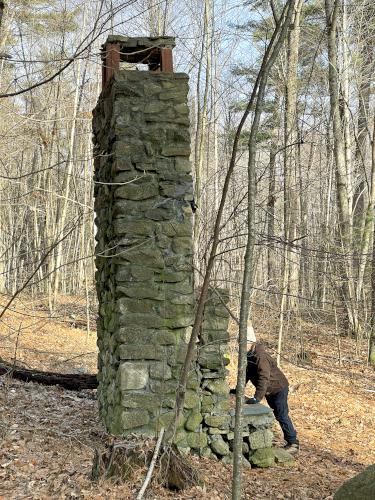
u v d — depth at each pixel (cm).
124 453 592
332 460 838
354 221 2008
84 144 2095
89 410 852
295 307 1551
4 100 1024
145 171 706
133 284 695
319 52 2075
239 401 439
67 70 1702
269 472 723
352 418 1124
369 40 2145
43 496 539
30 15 1438
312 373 1398
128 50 770
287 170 1297
